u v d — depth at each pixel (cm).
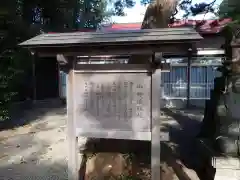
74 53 317
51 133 717
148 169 418
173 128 767
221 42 979
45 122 879
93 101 332
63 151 557
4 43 759
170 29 310
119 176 407
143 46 298
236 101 358
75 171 342
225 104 366
